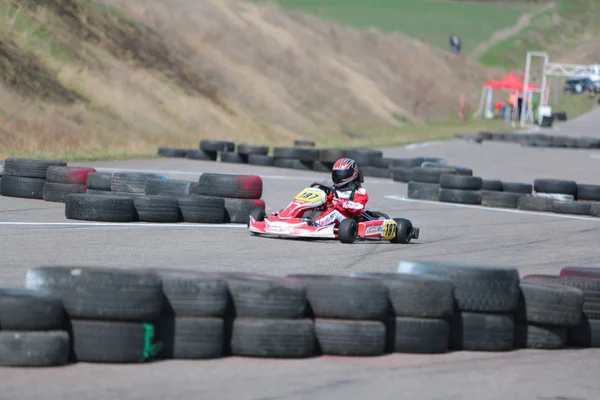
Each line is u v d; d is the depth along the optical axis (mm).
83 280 21297
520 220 63781
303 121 164625
